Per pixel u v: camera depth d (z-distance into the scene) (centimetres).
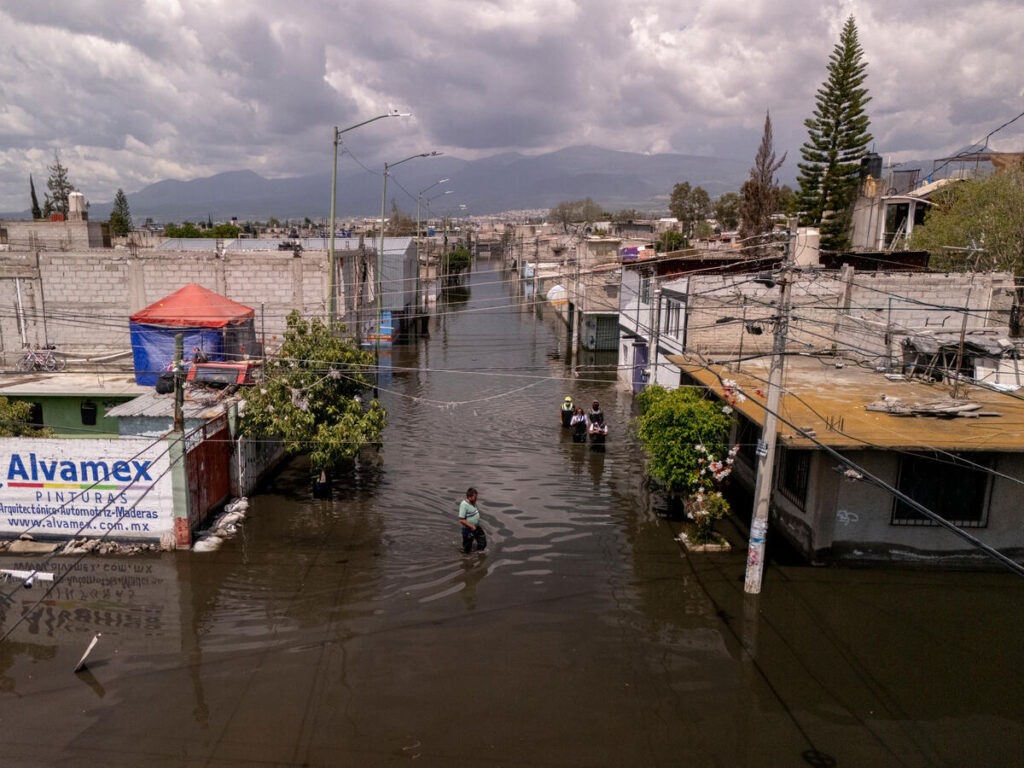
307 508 1886
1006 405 1667
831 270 2473
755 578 1423
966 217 2873
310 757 955
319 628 1292
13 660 1179
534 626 1308
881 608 1380
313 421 1858
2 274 3097
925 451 1386
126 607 1362
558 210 16488
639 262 2667
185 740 986
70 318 3158
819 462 1517
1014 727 1040
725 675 1163
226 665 1172
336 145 2427
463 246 10819
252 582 1466
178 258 3194
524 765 947
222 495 1864
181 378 1591
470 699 1088
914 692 1120
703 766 951
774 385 1344
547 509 1894
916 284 2328
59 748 965
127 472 1602
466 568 1542
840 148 3825
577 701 1087
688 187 10156
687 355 2269
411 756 961
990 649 1243
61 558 1572
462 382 3566
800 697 1105
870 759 968
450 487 2055
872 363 2120
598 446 2450
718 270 2745
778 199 5166
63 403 2208
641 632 1292
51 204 7325
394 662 1186
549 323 6003
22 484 1620
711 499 1675
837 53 3750
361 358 1992
